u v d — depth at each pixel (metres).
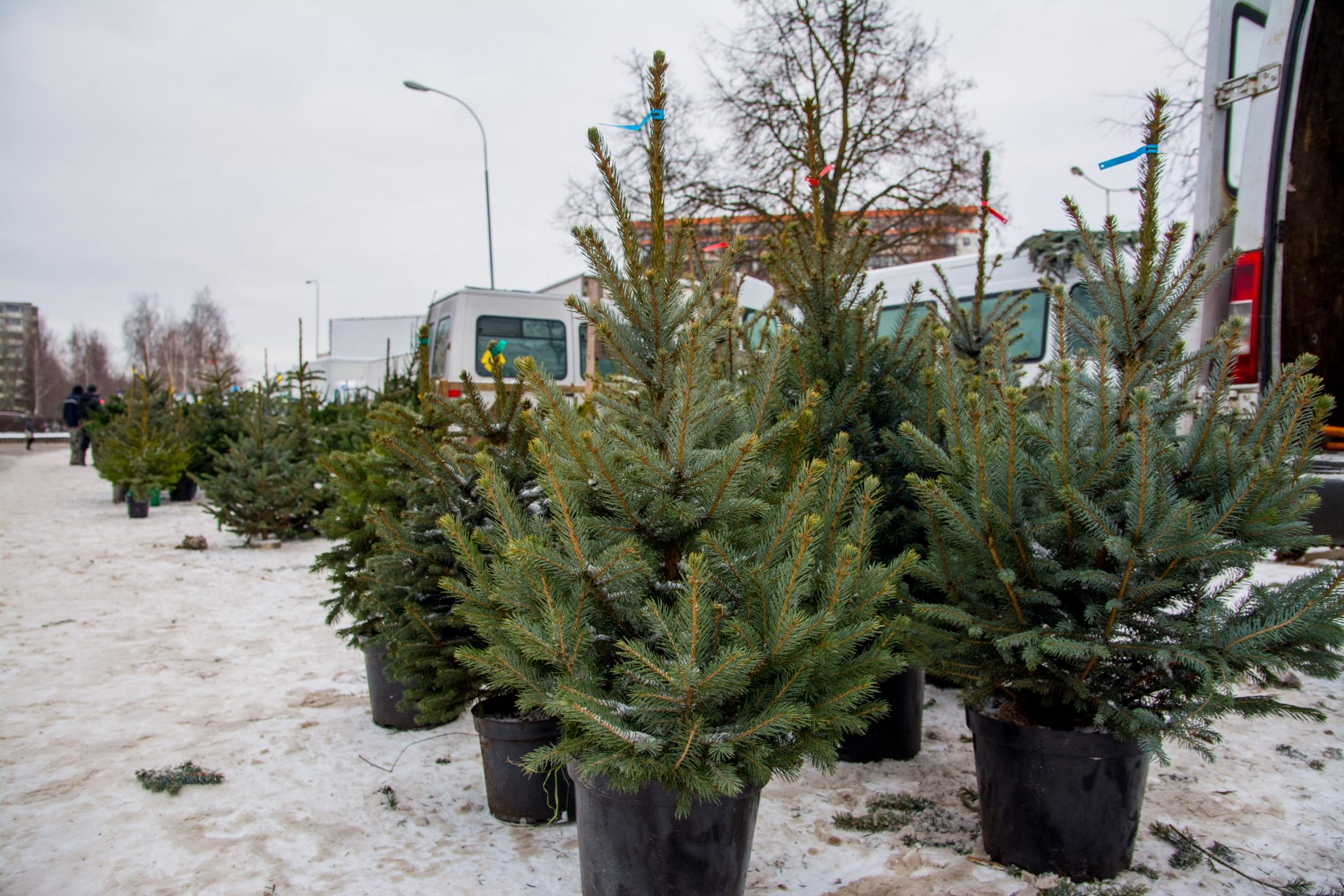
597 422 2.72
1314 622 2.24
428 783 3.33
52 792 3.17
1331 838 2.79
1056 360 2.79
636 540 2.31
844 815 3.02
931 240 19.41
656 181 2.49
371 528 3.68
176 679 4.59
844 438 2.56
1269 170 4.57
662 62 2.46
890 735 3.48
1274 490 2.33
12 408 63.78
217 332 75.38
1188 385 2.88
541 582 2.21
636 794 2.26
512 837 2.90
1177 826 2.89
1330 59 4.58
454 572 3.13
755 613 2.27
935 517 2.67
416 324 22.22
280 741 3.73
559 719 2.88
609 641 2.39
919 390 3.68
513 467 3.27
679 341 2.42
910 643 2.73
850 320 3.80
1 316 72.19
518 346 14.55
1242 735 3.70
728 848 2.30
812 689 2.29
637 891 2.29
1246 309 4.67
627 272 2.50
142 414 11.88
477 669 2.50
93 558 8.36
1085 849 2.54
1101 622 2.50
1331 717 3.83
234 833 2.89
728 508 2.32
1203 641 2.37
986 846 2.74
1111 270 2.76
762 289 12.48
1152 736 2.29
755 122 19.33
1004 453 2.51
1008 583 2.50
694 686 2.05
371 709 4.12
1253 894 2.48
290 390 13.67
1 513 11.97
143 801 3.11
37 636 5.39
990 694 2.83
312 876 2.61
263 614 6.12
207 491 9.22
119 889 2.53
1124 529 2.50
